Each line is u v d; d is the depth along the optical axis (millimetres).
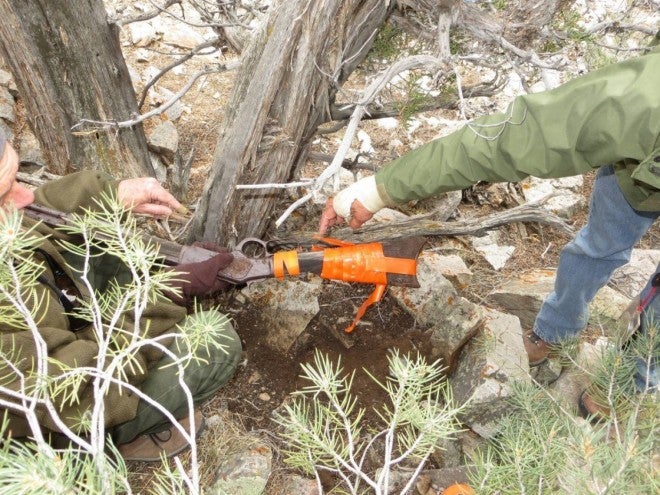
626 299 2686
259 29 1746
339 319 2377
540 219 2764
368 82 2172
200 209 2262
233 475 1815
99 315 806
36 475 571
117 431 1666
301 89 1812
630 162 1449
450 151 1549
